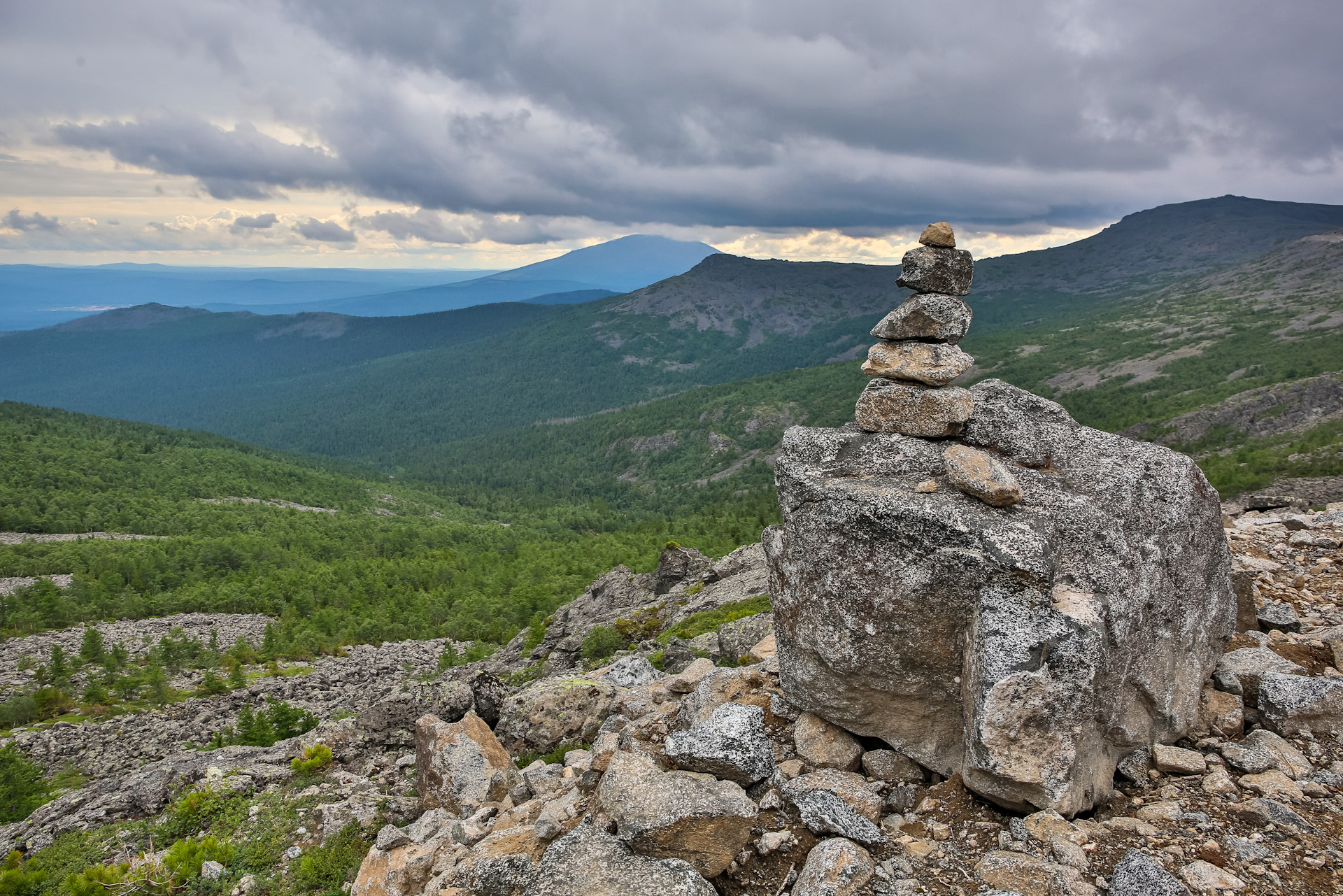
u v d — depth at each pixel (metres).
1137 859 6.28
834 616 8.68
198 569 109.44
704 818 7.39
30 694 54.97
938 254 9.80
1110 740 8.18
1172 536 8.88
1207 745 8.73
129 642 75.56
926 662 8.20
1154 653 8.49
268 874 14.44
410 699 22.38
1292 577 15.01
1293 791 7.41
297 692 55.53
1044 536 7.74
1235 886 6.02
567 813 9.45
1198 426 138.00
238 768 20.19
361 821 15.55
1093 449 9.41
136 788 20.73
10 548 110.56
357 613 92.38
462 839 10.72
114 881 14.05
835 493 8.76
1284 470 82.12
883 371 10.16
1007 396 10.63
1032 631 7.26
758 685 11.48
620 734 11.82
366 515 172.62
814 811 7.66
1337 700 8.51
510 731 17.62
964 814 7.75
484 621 87.31
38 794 33.56
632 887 6.87
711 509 185.88
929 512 7.97
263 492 185.88
